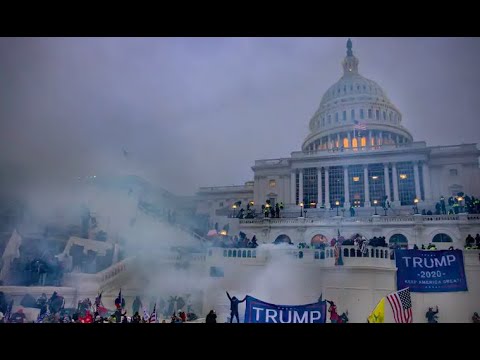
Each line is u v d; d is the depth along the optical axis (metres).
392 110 75.12
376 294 22.50
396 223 38.50
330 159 56.50
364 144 69.94
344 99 75.88
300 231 41.47
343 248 23.67
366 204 52.31
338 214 48.00
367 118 73.25
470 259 23.47
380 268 22.70
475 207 37.72
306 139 74.81
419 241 37.28
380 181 54.09
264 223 42.72
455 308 22.61
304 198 56.50
